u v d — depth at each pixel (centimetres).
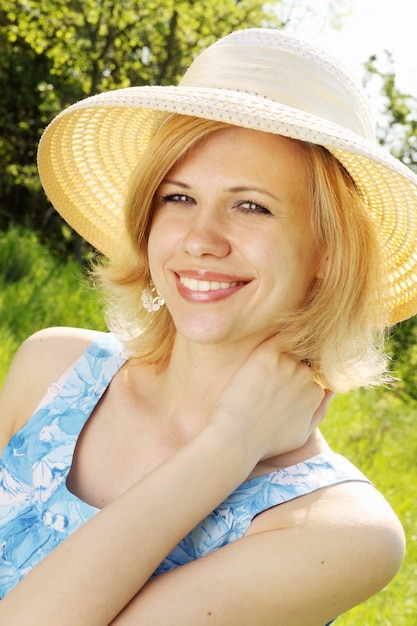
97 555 166
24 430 218
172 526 173
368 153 177
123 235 252
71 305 786
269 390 195
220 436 185
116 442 214
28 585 165
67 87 1499
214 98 176
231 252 193
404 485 676
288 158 190
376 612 416
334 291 200
